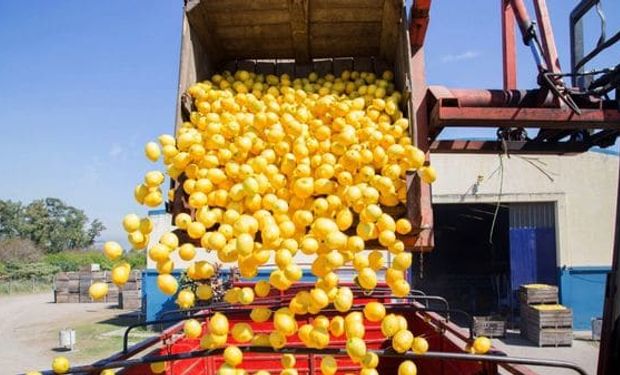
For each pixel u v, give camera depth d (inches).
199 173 126.8
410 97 141.2
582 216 637.9
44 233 2719.0
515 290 648.4
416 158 124.3
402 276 109.0
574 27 192.1
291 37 191.5
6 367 455.2
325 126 133.9
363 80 178.1
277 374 202.2
